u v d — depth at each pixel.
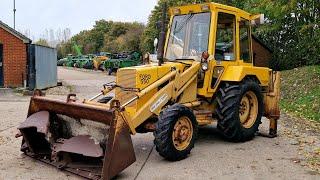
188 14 7.93
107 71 34.47
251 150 7.42
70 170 5.97
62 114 6.50
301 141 8.23
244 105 8.12
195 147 7.59
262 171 6.19
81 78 27.97
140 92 6.49
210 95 7.64
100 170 5.80
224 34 7.94
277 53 22.91
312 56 20.45
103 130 5.98
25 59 18.27
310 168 6.37
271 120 8.62
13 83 18.38
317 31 18.22
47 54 19.59
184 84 7.21
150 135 8.59
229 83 7.91
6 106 13.04
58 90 18.66
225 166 6.41
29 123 6.53
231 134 7.75
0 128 9.22
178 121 6.56
